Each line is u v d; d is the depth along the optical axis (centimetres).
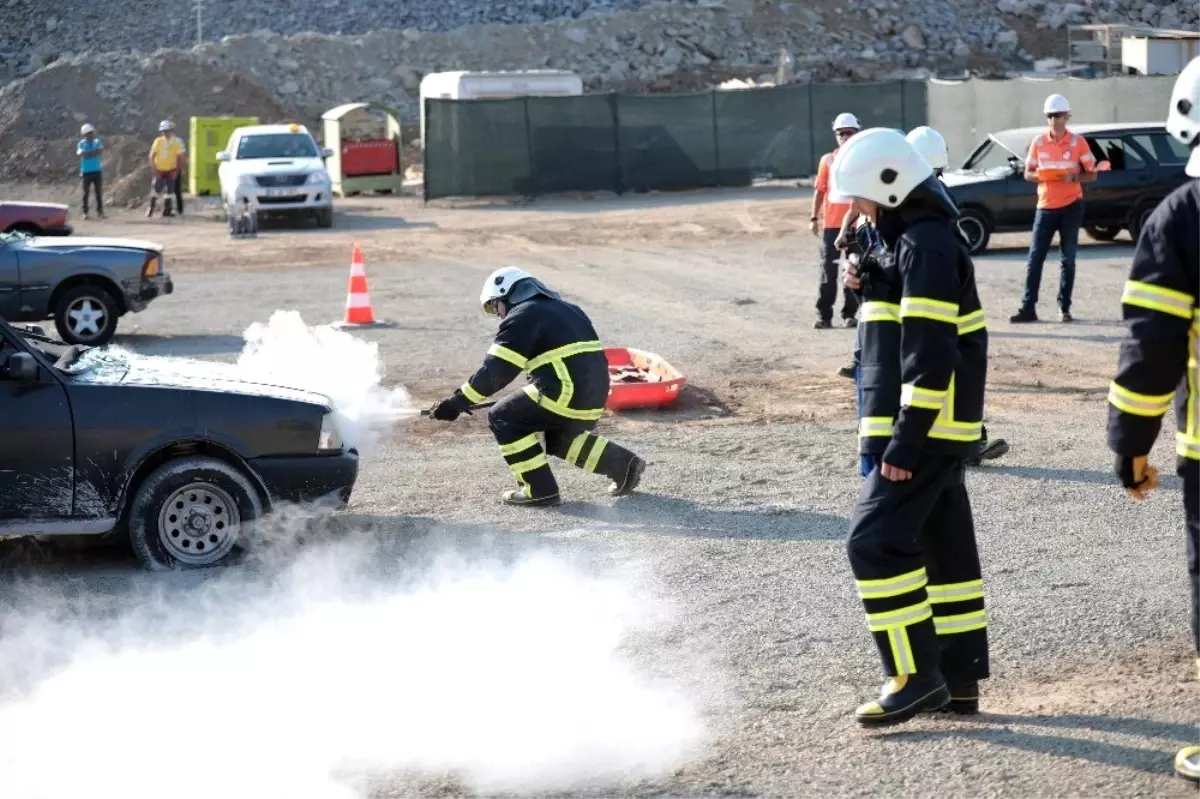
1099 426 1255
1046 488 1046
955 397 592
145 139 5003
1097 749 576
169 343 1859
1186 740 580
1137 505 991
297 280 2533
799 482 1093
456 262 2764
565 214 3750
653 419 1348
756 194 4194
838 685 675
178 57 5322
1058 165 1770
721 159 4397
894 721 605
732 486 1088
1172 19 7069
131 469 893
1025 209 2608
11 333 901
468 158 4178
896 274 588
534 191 4241
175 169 3903
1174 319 505
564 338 1029
